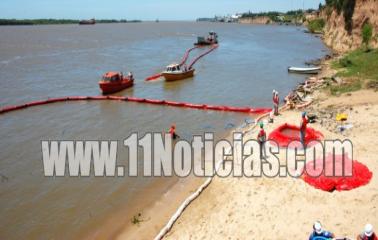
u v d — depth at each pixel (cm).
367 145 1927
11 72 5612
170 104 3531
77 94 4078
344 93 3164
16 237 1521
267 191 1608
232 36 14312
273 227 1358
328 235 1152
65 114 3272
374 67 3931
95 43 11450
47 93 4147
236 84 4475
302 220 1370
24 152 2381
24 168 2141
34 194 1847
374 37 5284
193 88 4300
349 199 1449
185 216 1552
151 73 5416
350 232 1266
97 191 1861
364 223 1305
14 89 4359
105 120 3064
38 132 2777
